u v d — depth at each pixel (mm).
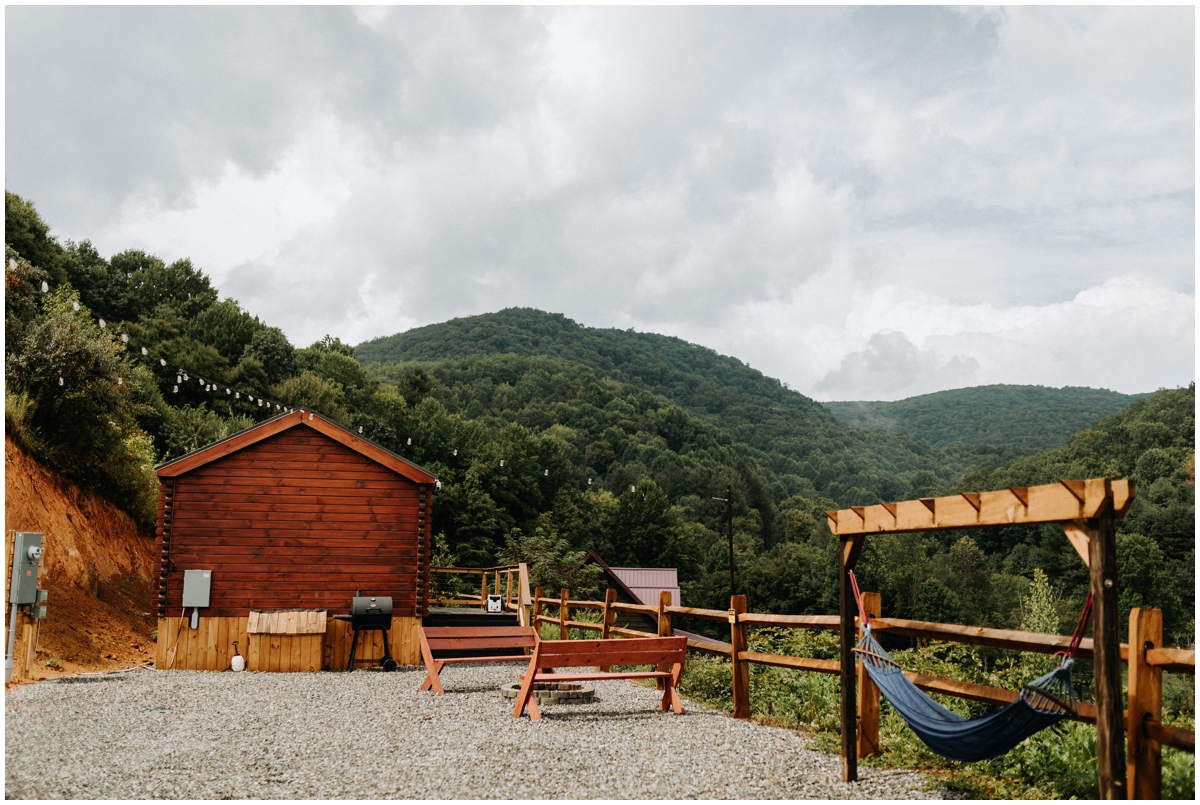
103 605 14289
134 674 10719
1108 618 3820
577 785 5414
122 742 6480
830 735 6941
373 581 12883
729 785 5414
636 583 39500
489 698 9211
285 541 12602
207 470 12484
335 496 12891
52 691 8609
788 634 10617
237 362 53500
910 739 6477
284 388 51438
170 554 12180
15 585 8648
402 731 7156
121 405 17484
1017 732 4484
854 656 5648
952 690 5508
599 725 7492
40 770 5543
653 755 6254
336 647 12656
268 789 5246
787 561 74688
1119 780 3730
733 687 8094
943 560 75625
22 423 14570
